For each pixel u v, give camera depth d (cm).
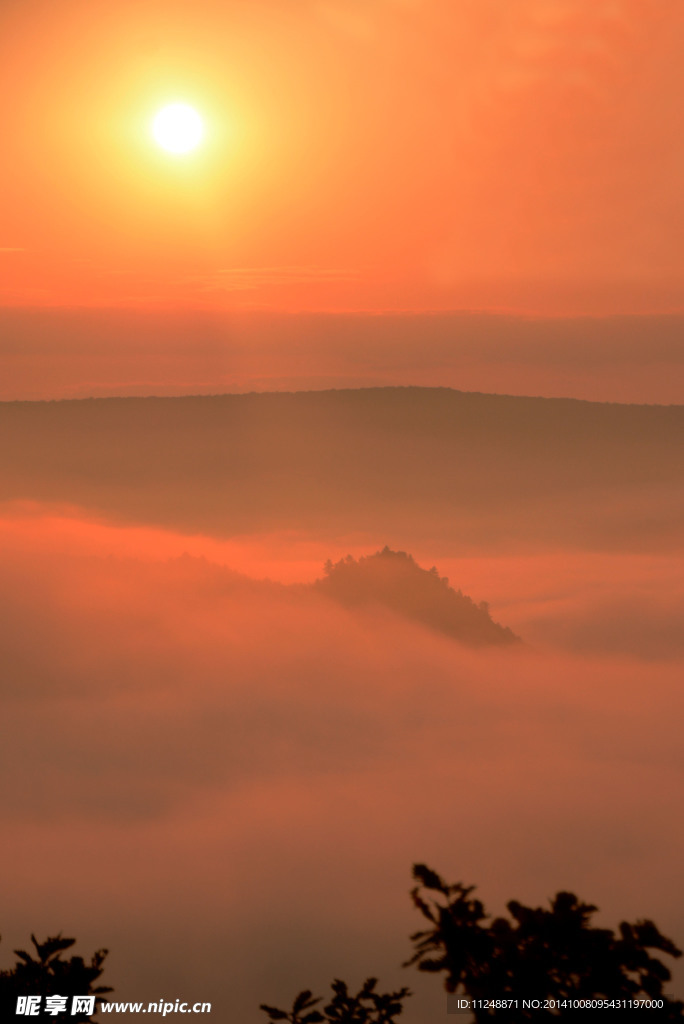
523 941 958
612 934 955
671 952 945
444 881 996
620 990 932
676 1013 924
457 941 956
